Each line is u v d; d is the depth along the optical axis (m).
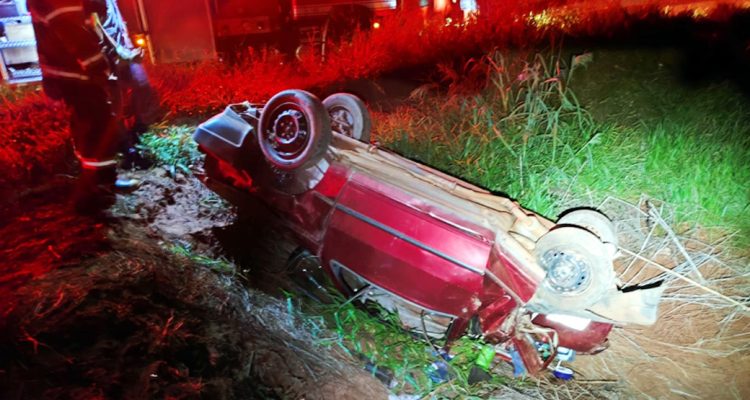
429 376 2.92
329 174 3.12
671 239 4.42
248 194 3.52
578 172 4.79
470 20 9.95
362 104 3.91
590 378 3.12
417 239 2.79
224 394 2.46
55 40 3.97
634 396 2.99
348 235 2.97
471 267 2.71
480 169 4.82
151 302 2.95
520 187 4.62
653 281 3.89
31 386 2.20
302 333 3.17
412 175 3.10
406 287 2.83
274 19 9.09
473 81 6.86
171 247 3.81
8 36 7.51
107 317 2.74
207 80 8.02
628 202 4.87
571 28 9.78
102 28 4.36
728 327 3.57
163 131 6.00
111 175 4.46
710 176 5.00
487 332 2.77
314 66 9.27
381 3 10.15
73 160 5.25
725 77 7.52
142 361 2.47
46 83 4.16
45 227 3.87
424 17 10.29
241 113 3.77
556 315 2.77
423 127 5.77
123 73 5.21
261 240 4.04
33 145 5.38
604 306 2.67
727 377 3.14
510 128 5.28
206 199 4.79
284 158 3.13
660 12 11.22
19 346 2.42
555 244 2.59
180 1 8.09
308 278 3.49
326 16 9.74
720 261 4.10
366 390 2.82
